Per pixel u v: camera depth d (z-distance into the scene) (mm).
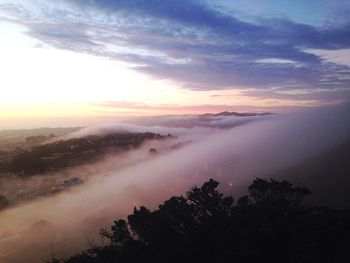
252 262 15031
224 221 19141
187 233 19406
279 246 15469
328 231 15172
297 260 13953
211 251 17219
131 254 19188
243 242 16312
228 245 16672
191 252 17688
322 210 17953
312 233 15414
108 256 19797
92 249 22031
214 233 18453
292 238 15711
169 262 17453
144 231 19844
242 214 18484
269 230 16500
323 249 13992
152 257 18484
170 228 19609
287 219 17250
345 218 16375
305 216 17391
